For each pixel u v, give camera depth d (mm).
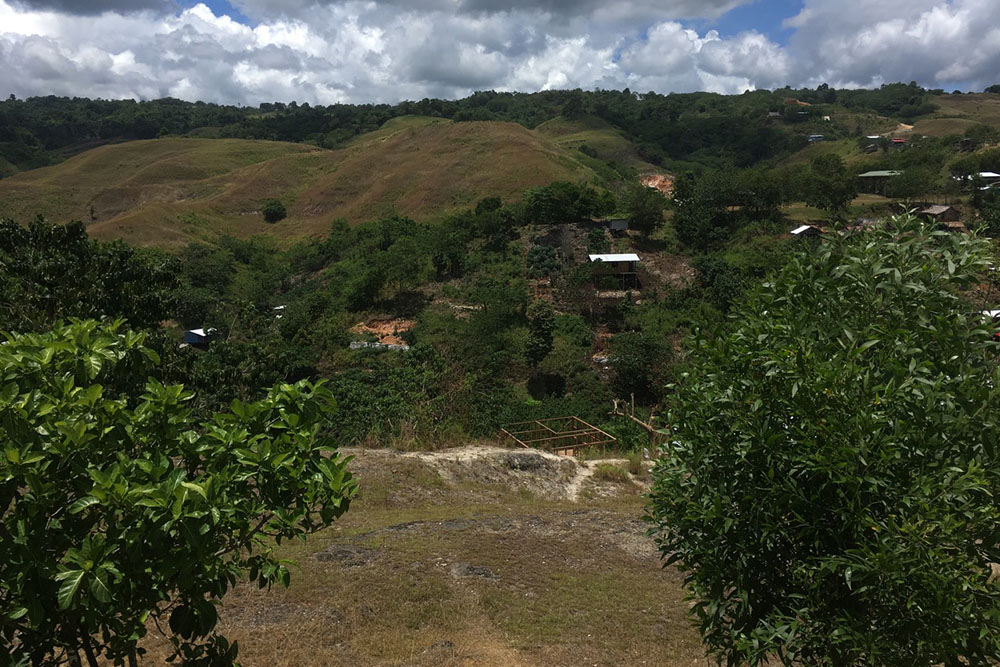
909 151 90312
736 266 54188
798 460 3744
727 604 4465
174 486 2969
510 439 21688
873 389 3709
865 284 4254
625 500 15383
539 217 68250
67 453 3016
